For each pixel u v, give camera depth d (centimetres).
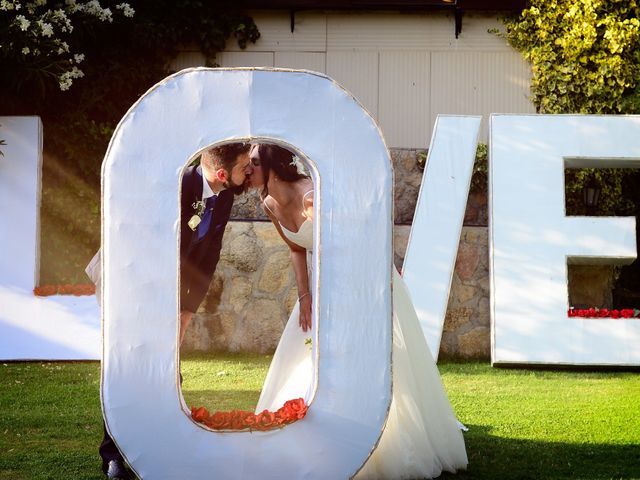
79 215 927
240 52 1062
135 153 396
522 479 441
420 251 805
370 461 430
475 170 890
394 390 444
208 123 400
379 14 1066
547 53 1018
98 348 793
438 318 795
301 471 396
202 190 469
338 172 404
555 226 791
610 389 680
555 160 800
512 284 787
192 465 392
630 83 992
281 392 477
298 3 1043
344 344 400
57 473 446
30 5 865
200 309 830
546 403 624
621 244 788
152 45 1000
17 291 798
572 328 779
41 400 621
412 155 905
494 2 1023
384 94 1066
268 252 832
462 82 1058
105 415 389
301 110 404
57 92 943
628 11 993
